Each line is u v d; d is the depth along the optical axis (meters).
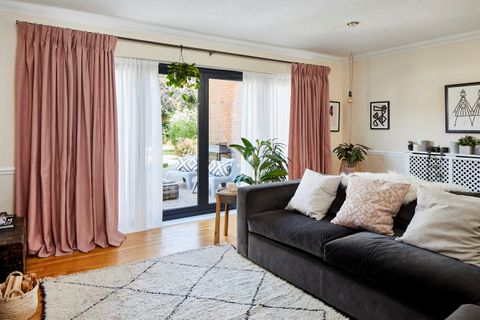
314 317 2.10
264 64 4.59
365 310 2.00
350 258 2.05
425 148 4.31
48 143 3.12
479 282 1.63
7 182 3.10
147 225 3.91
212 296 2.36
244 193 3.03
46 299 2.29
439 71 4.27
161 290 2.44
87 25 3.39
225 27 3.74
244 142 3.98
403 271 1.80
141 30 3.66
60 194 3.17
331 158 5.29
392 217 2.48
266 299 2.32
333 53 5.00
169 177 4.36
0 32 2.98
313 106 4.90
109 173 3.42
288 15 3.35
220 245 3.37
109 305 2.23
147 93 3.74
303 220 2.71
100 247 3.33
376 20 3.51
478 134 3.93
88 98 3.28
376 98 4.99
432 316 1.66
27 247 3.04
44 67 3.06
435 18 3.45
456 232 1.94
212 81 4.47
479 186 3.76
